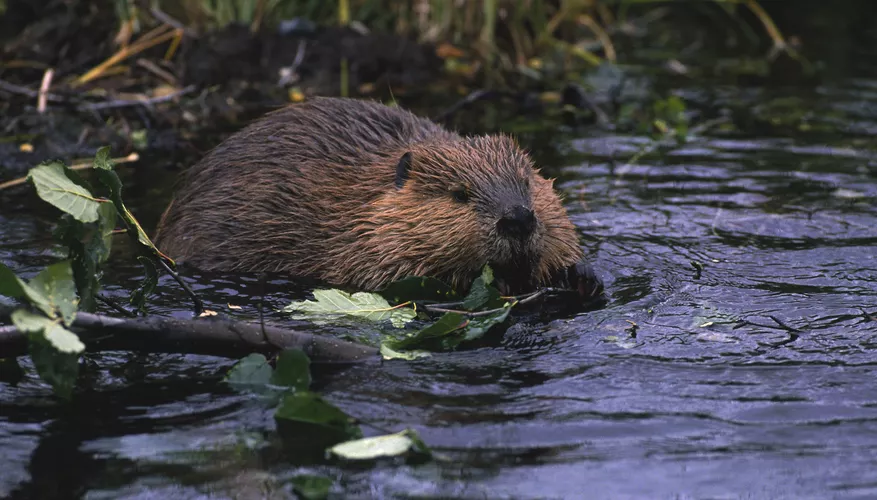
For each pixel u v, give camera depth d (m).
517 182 9.37
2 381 7.33
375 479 5.91
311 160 10.38
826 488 5.80
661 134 14.99
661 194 12.25
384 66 17.22
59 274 6.93
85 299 7.57
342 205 9.99
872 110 16.09
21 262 9.88
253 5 17.67
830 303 8.81
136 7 17.17
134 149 14.06
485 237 9.09
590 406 6.88
